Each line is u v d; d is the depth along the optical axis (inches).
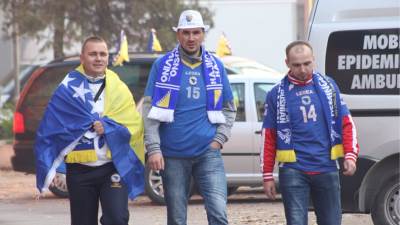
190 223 662.5
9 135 1473.9
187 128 434.0
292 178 413.1
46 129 425.7
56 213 732.7
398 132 546.0
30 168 866.1
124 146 427.2
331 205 416.5
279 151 416.5
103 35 1539.1
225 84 442.3
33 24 1507.1
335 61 558.9
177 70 434.9
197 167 439.8
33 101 867.4
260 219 679.1
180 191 438.3
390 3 554.6
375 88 551.8
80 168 424.8
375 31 553.6
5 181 1003.9
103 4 1536.7
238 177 768.3
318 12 568.1
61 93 426.3
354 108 551.8
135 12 1540.4
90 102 425.4
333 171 413.4
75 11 1530.5
